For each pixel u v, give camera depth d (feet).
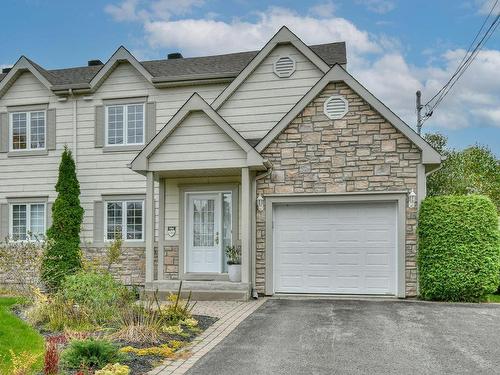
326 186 39.27
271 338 24.22
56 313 27.09
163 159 39.50
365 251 38.99
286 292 39.96
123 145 50.03
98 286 28.32
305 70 45.44
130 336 23.18
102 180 50.16
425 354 21.27
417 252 37.35
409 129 37.83
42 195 51.60
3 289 41.14
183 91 49.19
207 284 38.09
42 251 43.57
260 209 40.14
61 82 52.70
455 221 35.86
